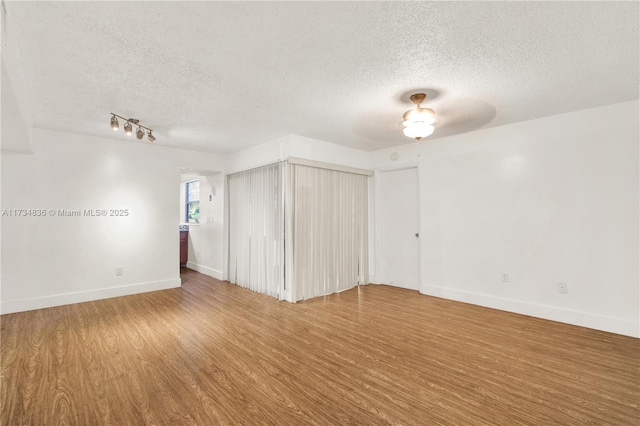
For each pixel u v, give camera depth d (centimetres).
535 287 353
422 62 223
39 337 290
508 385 211
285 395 200
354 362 245
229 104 303
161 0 156
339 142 462
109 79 247
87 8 162
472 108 317
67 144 399
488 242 389
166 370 231
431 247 445
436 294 439
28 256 372
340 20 175
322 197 454
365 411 184
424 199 453
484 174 392
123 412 183
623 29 184
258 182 476
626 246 299
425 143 454
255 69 232
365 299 428
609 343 278
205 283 525
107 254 429
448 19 174
